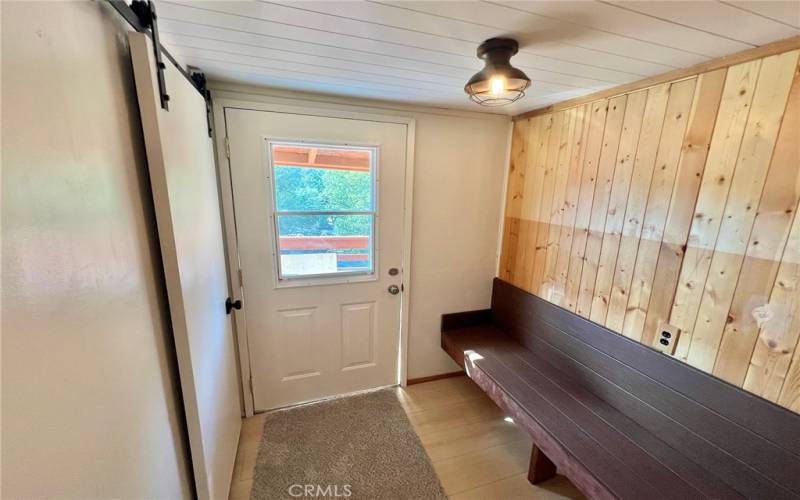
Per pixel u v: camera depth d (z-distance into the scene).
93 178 0.65
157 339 0.93
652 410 1.48
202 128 1.44
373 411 2.24
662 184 1.44
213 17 0.98
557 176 2.00
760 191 1.13
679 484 1.23
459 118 2.24
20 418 0.45
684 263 1.37
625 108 1.58
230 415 1.71
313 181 2.01
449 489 1.67
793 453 1.07
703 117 1.28
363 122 2.01
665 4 0.85
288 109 1.86
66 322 0.55
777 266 1.10
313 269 2.13
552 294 2.08
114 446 0.68
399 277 2.35
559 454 1.41
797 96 1.03
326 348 2.29
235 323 2.01
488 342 2.33
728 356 1.24
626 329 1.63
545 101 1.93
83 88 0.63
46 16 0.53
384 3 0.89
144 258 0.87
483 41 1.12
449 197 2.35
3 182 0.43
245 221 1.92
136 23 0.84
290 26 1.04
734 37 1.04
